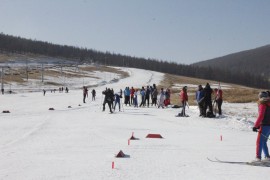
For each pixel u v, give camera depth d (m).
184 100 25.80
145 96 36.44
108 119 23.34
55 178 8.45
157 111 30.19
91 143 13.85
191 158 10.95
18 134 16.38
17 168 9.49
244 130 19.30
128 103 40.69
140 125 20.12
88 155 11.39
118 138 15.21
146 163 10.18
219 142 14.40
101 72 165.50
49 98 55.00
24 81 111.94
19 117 24.69
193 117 25.12
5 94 69.12
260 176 8.75
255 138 15.84
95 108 34.38
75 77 138.38
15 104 40.16
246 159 10.88
